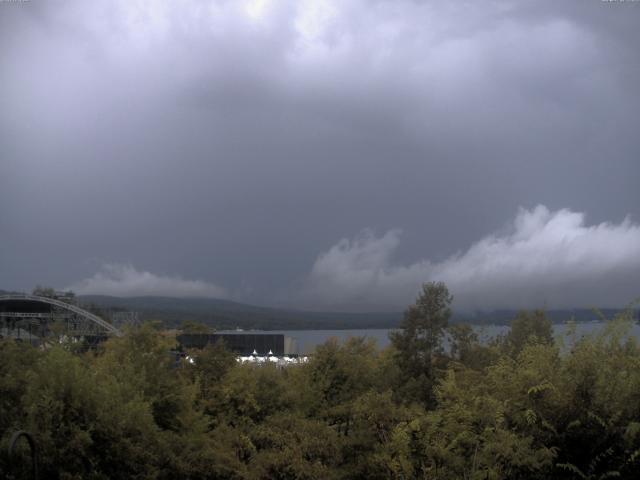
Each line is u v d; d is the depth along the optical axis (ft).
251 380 72.23
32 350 46.14
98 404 39.83
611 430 29.81
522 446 30.22
